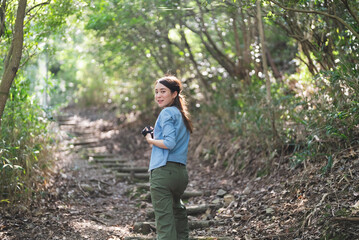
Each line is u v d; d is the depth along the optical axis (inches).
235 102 272.1
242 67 284.5
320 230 122.4
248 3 178.9
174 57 333.4
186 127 120.1
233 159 226.4
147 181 243.1
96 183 226.5
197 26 267.6
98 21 241.0
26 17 160.9
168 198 113.8
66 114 457.4
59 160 245.8
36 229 142.7
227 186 202.8
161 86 120.3
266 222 142.9
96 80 518.3
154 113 370.9
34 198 167.8
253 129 213.5
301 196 147.9
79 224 156.6
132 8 236.2
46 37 189.6
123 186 231.5
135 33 276.5
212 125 283.1
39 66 293.1
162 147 112.7
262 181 186.9
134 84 391.9
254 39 259.8
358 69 154.1
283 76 257.3
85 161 276.7
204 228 155.6
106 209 185.6
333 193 136.8
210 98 303.9
